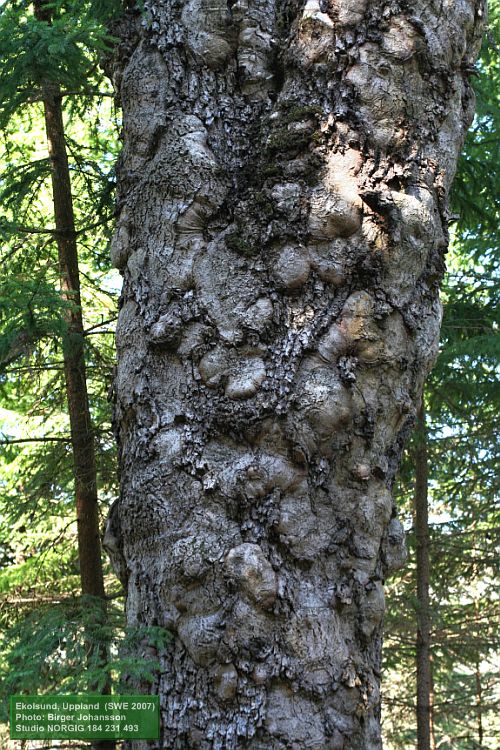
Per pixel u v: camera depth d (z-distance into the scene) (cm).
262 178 265
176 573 244
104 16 318
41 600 548
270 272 257
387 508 263
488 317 702
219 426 252
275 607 237
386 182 263
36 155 718
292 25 278
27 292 355
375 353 256
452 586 788
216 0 280
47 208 649
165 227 268
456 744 1099
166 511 251
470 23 288
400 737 1037
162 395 260
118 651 251
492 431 720
